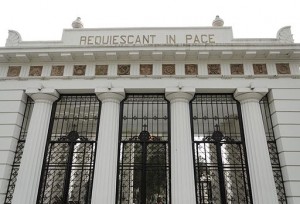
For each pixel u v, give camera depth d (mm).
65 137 13766
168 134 13570
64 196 12602
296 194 11727
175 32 15367
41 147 13156
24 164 12547
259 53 14086
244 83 13867
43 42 15430
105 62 14680
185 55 14133
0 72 14711
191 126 13680
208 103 14328
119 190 13055
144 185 12617
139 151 13695
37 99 13961
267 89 13570
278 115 13195
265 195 11742
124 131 16406
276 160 13023
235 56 14297
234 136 14148
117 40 15273
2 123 13516
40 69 14742
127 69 14539
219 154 13133
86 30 15594
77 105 15375
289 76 13938
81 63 14727
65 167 13453
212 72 14289
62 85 14164
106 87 13781
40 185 12766
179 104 13539
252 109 13359
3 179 12523
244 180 12719
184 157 12438
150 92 14273
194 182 12414
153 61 14578
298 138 12711
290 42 14578
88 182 12906
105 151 12672
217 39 15094
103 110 13633
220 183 12602
